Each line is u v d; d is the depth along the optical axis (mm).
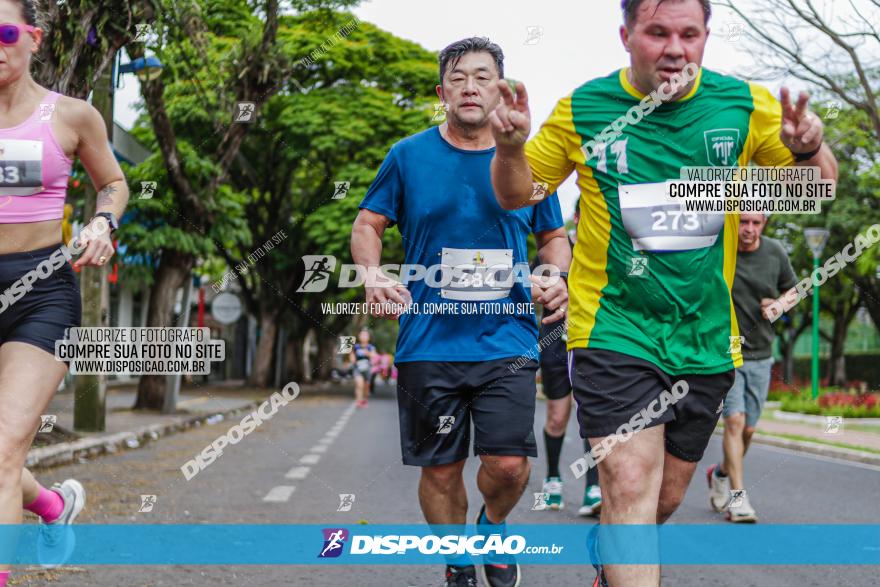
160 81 11805
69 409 11320
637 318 2744
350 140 21078
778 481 7602
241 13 11844
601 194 2756
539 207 3637
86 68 7168
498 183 2748
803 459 9789
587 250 2807
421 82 22609
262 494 6195
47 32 6402
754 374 5570
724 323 2791
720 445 10586
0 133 2924
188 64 11414
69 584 3615
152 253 14812
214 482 6777
